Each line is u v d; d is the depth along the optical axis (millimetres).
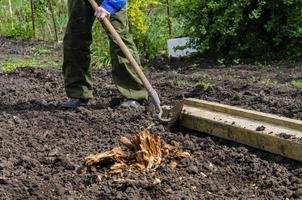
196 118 4617
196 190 3641
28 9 11281
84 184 3766
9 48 9875
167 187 3652
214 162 4047
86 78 5473
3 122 5066
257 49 8156
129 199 3486
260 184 3709
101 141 4543
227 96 5789
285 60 7945
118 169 3869
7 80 6984
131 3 8680
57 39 10508
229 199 3508
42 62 8461
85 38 5348
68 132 4781
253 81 6656
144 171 3869
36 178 3855
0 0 11844
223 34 7957
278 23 7938
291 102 5434
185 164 3980
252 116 4465
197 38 8367
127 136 4602
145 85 4586
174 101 5750
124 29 5234
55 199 3562
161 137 4523
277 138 4059
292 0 7680
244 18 8070
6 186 3740
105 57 8336
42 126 4953
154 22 9148
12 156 4266
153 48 8828
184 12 8391
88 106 5531
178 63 8211
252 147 4254
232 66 7738
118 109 5316
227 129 4402
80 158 4191
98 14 4910
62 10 11133
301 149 3916
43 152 4355
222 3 7988
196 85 6340
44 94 6215
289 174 3818
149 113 5102
